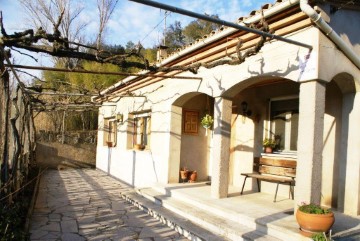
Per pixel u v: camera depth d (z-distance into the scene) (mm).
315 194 4762
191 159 9508
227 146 6949
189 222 6059
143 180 10430
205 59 7371
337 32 5168
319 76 4754
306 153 4797
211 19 3482
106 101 13883
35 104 12227
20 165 7324
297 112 7383
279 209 5953
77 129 19641
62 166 15930
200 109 9703
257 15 5395
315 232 4332
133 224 6336
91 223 6359
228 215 5812
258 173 7805
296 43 4586
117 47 23312
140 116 11680
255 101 8320
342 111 6105
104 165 14875
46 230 5855
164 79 9383
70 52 4496
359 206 5820
